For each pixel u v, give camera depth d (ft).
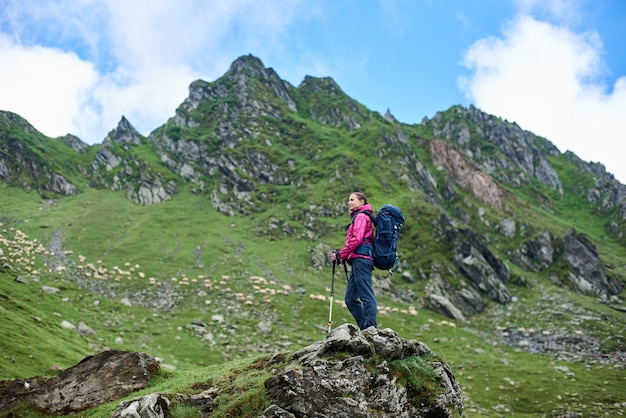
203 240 392.88
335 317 251.19
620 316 300.61
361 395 38.42
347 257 43.55
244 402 39.40
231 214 485.97
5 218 402.72
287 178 564.71
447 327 269.64
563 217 632.79
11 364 103.50
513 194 631.97
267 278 311.47
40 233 371.56
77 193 552.82
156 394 40.63
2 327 125.59
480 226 501.56
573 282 383.24
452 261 367.04
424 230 409.49
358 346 41.16
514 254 433.07
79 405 58.23
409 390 42.14
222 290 277.64
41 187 537.65
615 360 214.69
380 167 563.89
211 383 49.39
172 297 259.80
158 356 171.63
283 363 46.24
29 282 236.84
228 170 564.30
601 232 581.53
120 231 401.29
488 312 317.83
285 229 439.22
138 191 541.34
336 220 458.09
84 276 273.75
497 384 178.60
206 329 220.43
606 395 161.48
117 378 63.26
